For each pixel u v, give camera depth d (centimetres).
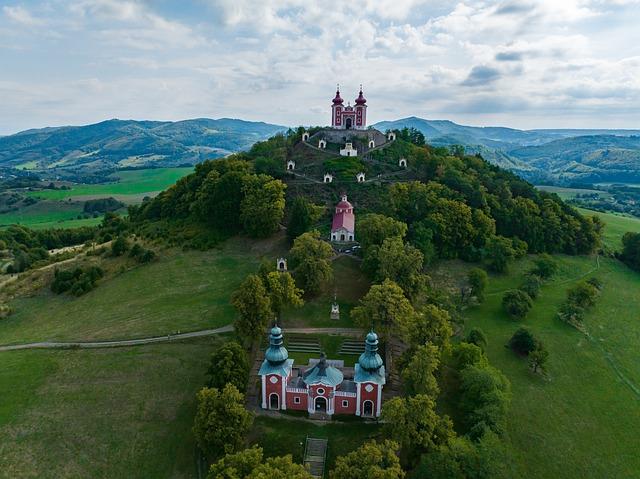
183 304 11556
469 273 12862
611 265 16488
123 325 10831
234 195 15275
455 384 8969
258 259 13538
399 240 11744
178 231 15650
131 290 12531
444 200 15125
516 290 12488
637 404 9475
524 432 8344
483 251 14938
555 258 16050
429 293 11556
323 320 10700
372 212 15788
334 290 11750
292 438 7638
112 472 7275
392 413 6950
